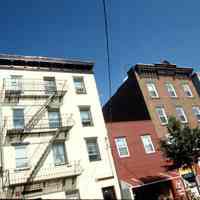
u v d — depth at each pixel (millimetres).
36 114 21031
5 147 18688
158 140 25594
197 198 23109
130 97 31219
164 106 29625
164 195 23156
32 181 18250
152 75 31672
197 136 22094
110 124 24328
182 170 24016
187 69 34750
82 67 26031
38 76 23109
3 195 17078
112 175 21469
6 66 22125
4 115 19828
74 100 23500
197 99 33219
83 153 21219
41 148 19859
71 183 19672
